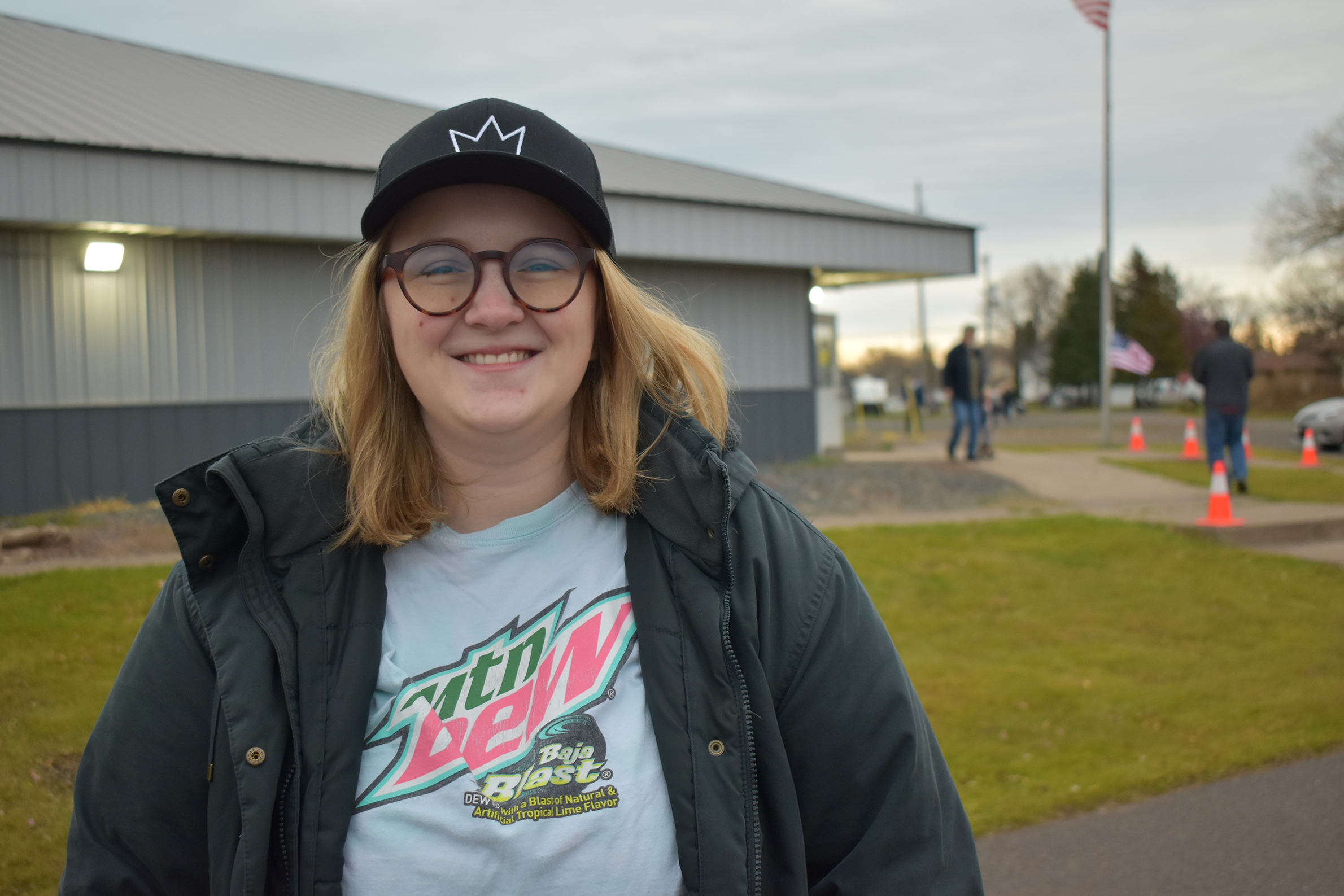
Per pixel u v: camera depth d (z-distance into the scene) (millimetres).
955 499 10992
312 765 1223
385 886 1207
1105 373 19312
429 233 1289
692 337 1465
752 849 1237
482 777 1232
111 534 8211
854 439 23078
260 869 1189
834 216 14500
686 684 1271
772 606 1320
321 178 10445
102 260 9938
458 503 1366
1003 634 6051
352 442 1325
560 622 1320
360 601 1303
